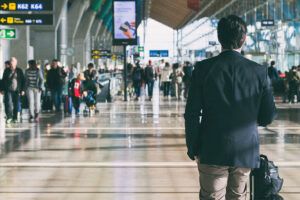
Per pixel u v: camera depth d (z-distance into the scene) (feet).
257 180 14.88
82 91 68.85
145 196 25.20
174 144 41.88
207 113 14.44
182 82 111.96
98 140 44.45
